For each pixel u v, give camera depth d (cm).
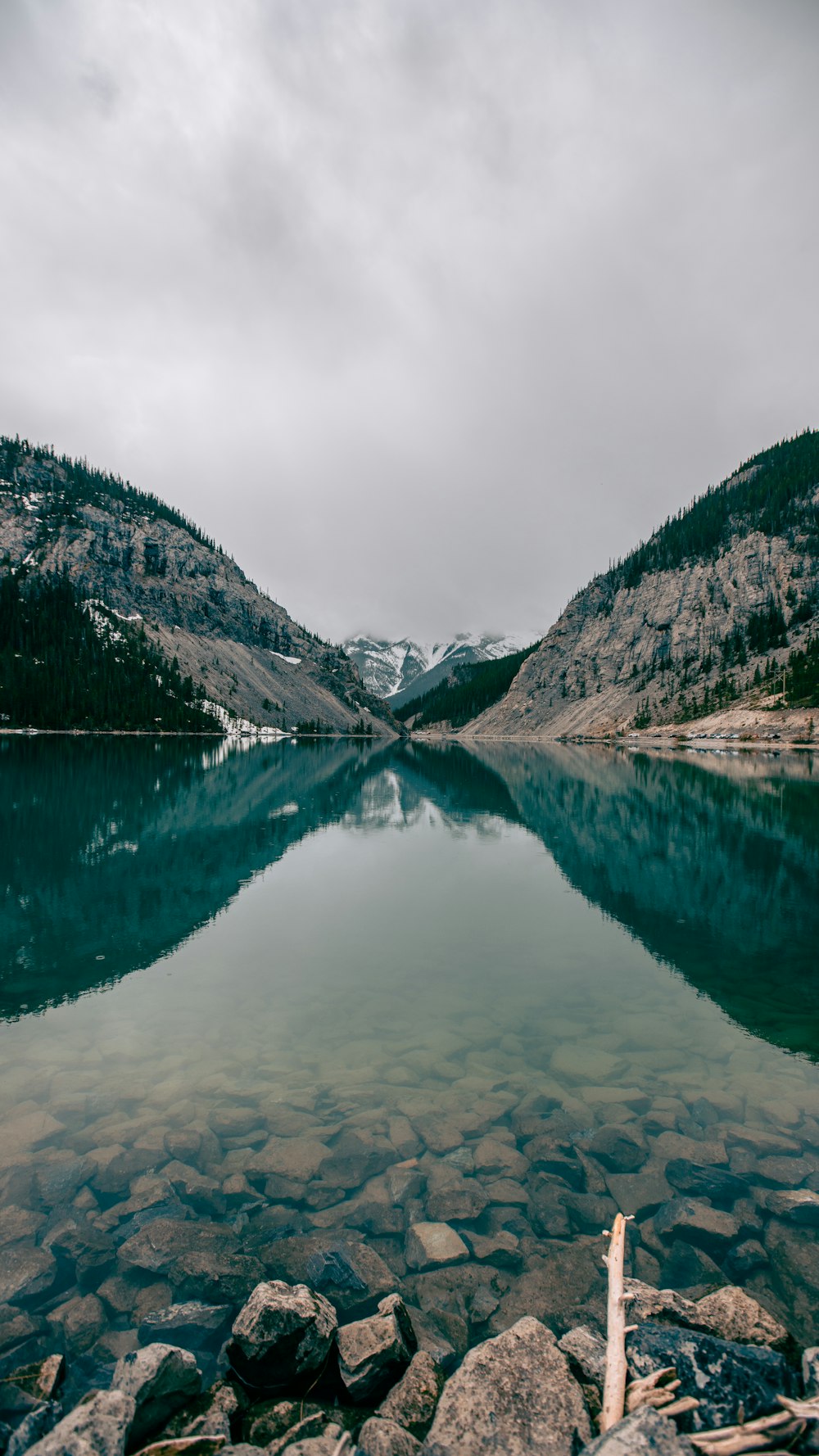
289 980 1361
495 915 1852
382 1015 1198
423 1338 564
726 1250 656
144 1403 468
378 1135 844
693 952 1545
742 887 2170
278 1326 521
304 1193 738
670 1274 632
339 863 2508
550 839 3061
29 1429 457
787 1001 1266
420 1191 746
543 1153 808
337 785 5581
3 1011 1203
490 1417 457
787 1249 650
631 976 1392
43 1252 643
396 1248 670
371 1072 999
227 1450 439
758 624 16700
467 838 3089
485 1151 811
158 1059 1031
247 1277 621
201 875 2245
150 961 1466
